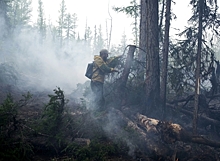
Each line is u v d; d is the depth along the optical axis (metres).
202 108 7.38
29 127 5.00
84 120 6.10
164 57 7.31
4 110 4.52
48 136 4.89
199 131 6.76
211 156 4.92
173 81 7.48
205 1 6.82
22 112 6.81
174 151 4.84
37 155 4.68
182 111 7.24
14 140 4.49
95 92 7.60
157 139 5.12
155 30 7.44
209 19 6.96
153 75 7.34
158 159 4.81
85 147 4.68
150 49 7.41
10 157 4.02
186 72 7.46
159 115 7.12
